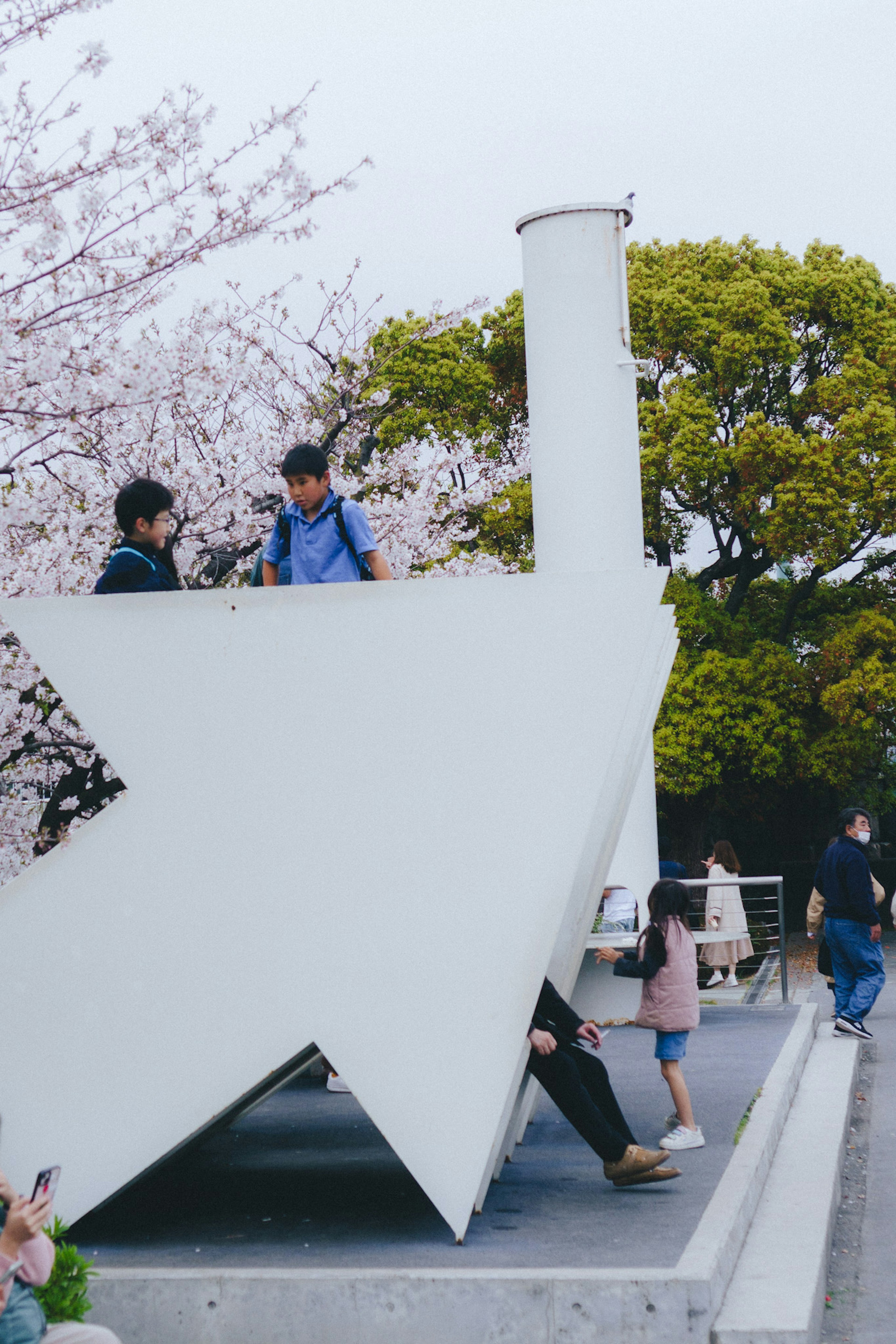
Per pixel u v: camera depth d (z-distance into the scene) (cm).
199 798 473
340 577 529
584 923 564
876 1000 1170
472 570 1104
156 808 475
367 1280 389
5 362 452
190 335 483
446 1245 435
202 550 870
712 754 2034
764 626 2281
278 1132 701
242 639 478
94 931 472
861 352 2181
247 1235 467
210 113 509
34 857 794
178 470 845
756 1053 831
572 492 1069
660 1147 573
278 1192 546
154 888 471
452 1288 384
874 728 2064
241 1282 396
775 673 2073
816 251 2316
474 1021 452
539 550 1095
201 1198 538
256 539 886
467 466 1306
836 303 2206
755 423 2058
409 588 474
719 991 1257
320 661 475
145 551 515
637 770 694
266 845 469
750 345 2097
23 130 482
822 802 2708
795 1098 743
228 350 902
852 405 2100
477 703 470
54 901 475
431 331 1152
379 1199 529
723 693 2038
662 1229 441
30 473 636
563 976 530
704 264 2322
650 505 2130
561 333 1074
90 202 500
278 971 462
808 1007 1065
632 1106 673
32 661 704
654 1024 580
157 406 654
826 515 1959
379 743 470
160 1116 460
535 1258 409
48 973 471
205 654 479
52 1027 469
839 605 2266
